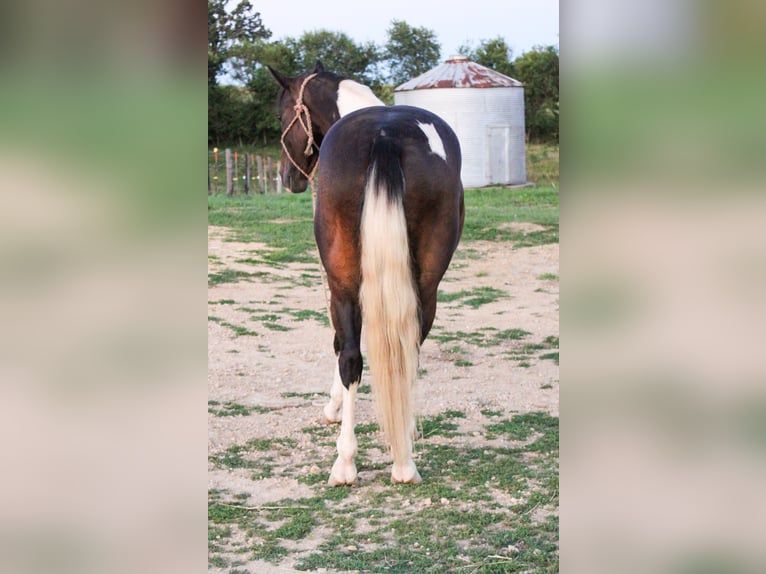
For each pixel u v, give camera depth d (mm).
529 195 16938
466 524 3447
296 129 4980
